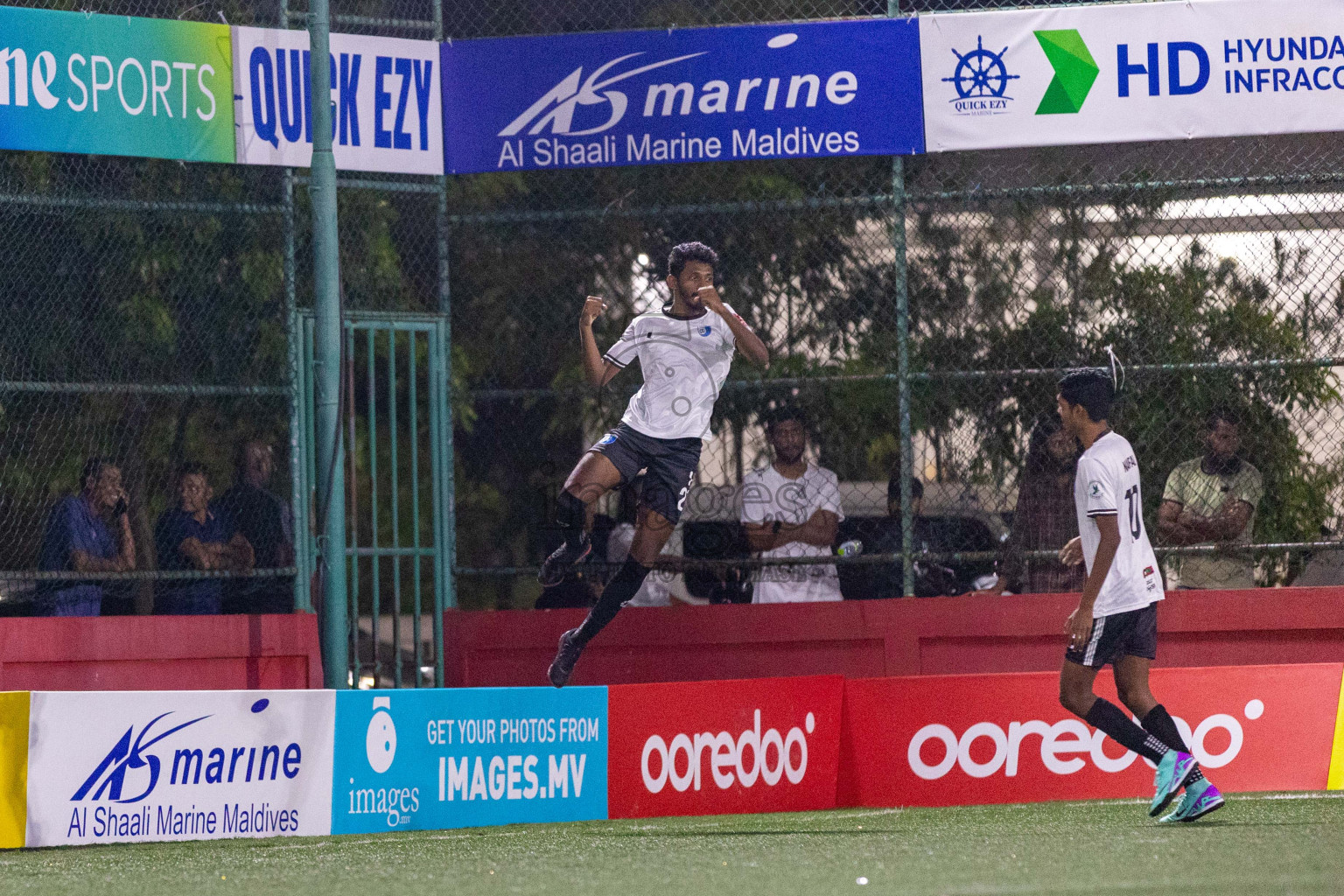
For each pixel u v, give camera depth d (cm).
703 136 3059
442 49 3130
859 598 3103
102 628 2755
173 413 2920
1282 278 2994
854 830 2245
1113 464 2220
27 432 2817
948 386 3012
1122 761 2683
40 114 2772
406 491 3148
